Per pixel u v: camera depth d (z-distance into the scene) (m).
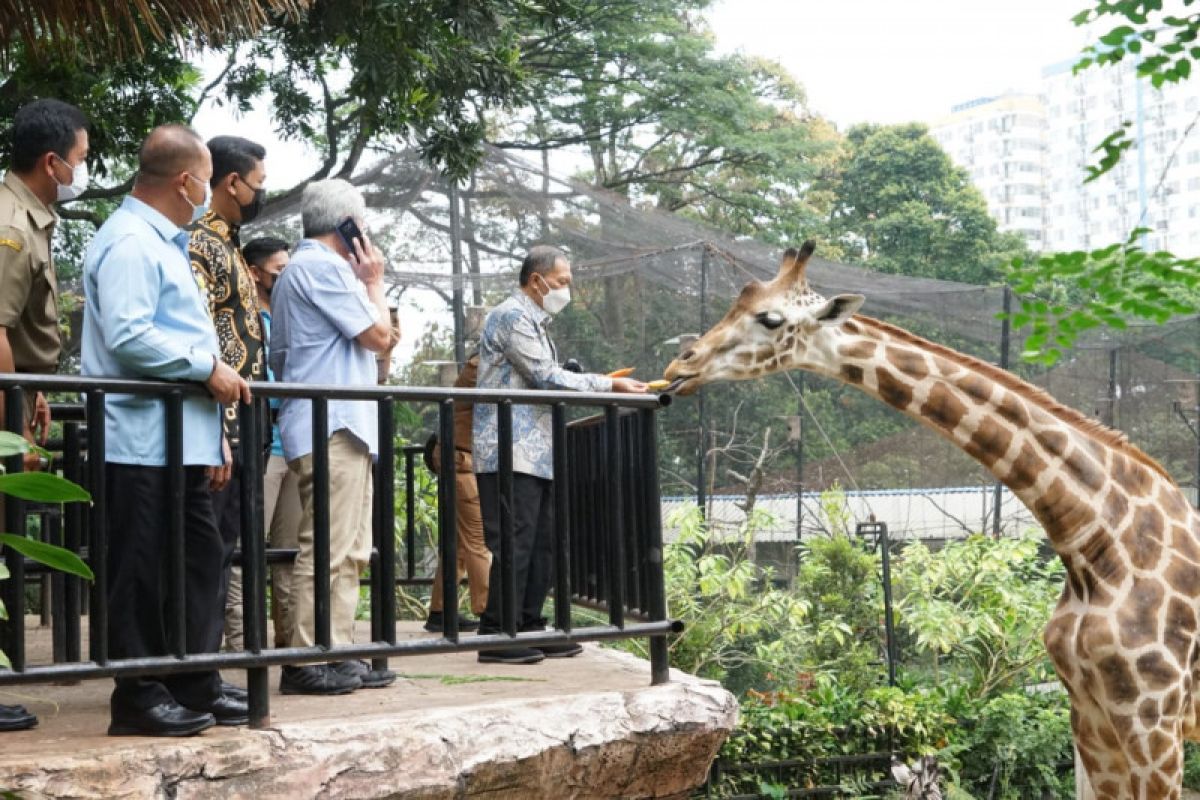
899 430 19.16
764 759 9.56
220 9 4.52
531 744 4.02
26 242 3.88
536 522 5.20
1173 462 17.08
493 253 12.48
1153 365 17.12
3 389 3.29
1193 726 5.61
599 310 15.84
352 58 9.59
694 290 14.52
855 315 5.86
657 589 4.45
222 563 3.79
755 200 29.03
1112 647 5.36
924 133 36.28
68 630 4.61
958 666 12.66
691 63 27.12
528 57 24.94
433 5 9.59
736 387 19.47
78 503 4.69
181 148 3.58
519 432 5.17
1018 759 10.61
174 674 3.67
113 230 3.56
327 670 4.33
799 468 15.34
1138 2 6.11
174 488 3.49
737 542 12.77
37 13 4.65
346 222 4.54
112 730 3.58
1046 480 5.58
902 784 6.80
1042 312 5.67
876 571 12.38
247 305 4.41
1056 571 13.20
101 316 3.49
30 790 3.22
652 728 4.29
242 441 3.61
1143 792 5.38
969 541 12.39
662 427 19.56
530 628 5.25
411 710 3.96
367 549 4.49
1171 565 5.48
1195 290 5.48
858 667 11.38
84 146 4.00
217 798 3.47
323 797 3.62
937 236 34.44
